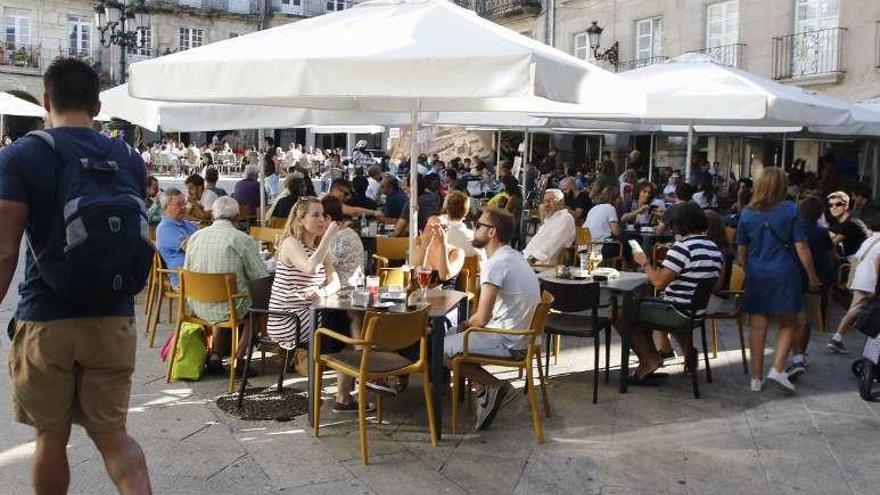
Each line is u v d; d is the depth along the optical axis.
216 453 4.84
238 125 9.34
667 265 6.20
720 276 7.08
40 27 38.19
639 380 6.51
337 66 5.04
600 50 23.30
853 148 17.23
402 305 5.44
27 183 3.05
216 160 35.84
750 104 8.23
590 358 7.37
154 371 6.54
